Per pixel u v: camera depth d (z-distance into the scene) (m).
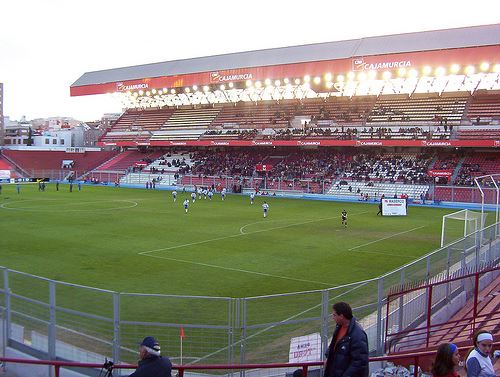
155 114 103.88
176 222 42.56
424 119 71.94
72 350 13.24
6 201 58.03
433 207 59.28
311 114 83.31
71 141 137.50
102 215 46.47
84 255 28.14
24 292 16.72
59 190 76.06
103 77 94.25
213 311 16.42
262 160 84.25
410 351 12.69
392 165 71.88
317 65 67.38
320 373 12.45
